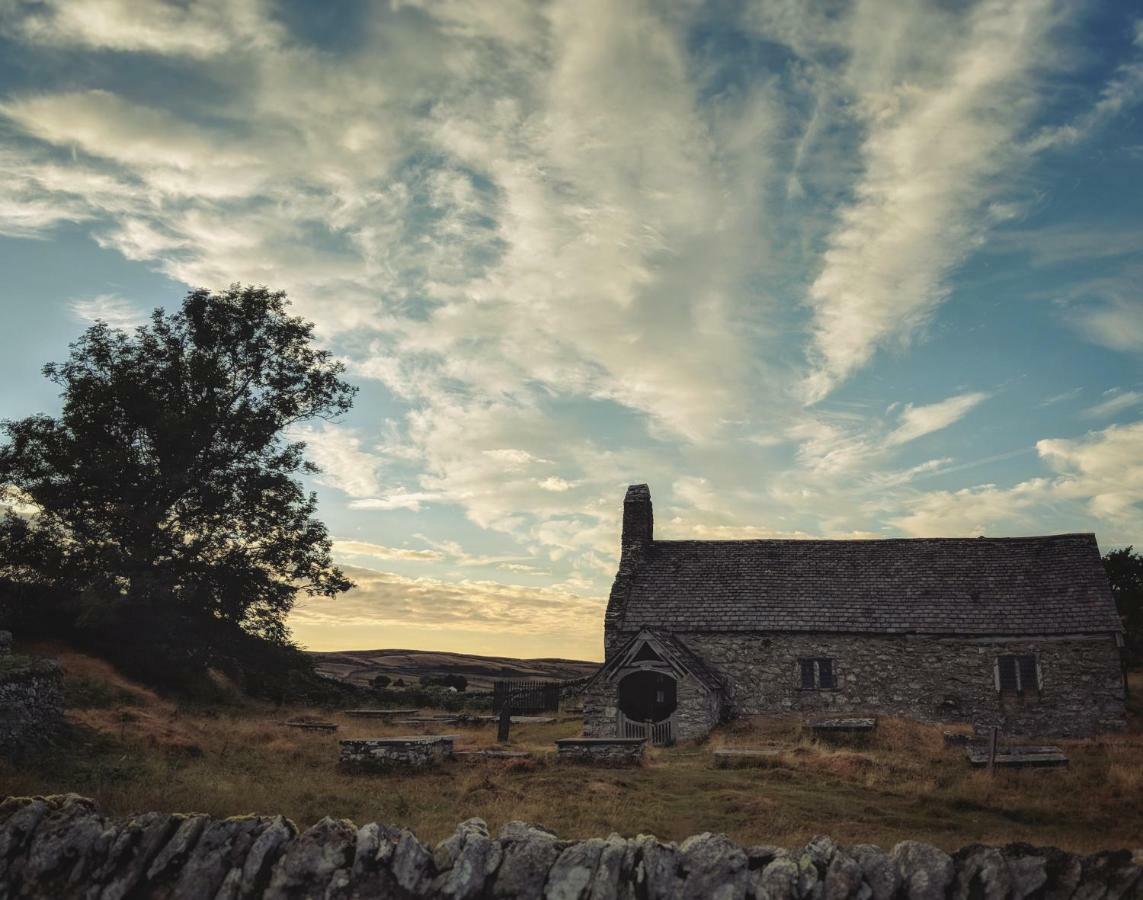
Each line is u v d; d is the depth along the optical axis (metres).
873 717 31.55
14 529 36.06
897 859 8.52
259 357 41.47
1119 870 7.95
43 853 9.00
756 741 28.06
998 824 16.59
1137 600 48.12
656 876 8.43
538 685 42.31
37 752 17.72
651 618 36.25
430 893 8.45
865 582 37.00
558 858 8.64
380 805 15.85
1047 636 32.53
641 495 41.78
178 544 37.56
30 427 36.53
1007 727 32.16
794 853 8.70
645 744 22.81
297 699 41.69
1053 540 37.38
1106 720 31.44
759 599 36.62
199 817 9.22
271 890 8.55
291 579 40.59
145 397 37.19
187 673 37.00
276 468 41.00
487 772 20.34
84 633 35.34
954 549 38.34
